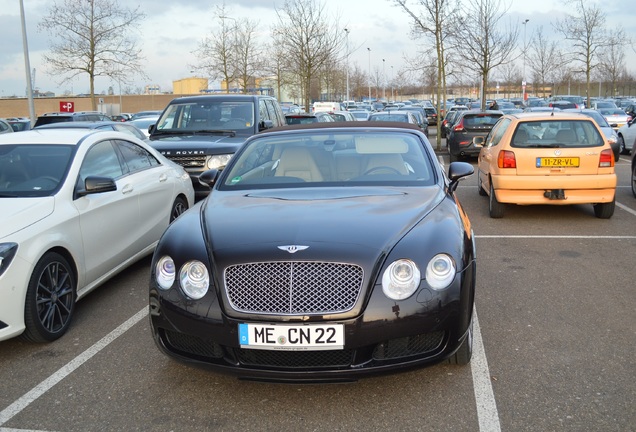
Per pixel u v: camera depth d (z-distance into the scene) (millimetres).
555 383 3551
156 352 4160
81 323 4762
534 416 3188
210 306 3225
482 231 7863
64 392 3598
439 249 3322
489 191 9016
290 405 3377
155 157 6703
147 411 3350
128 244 5625
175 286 3369
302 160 4613
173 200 6715
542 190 8148
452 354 3324
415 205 3814
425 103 58531
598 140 8086
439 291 3236
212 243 3406
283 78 40000
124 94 69312
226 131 9867
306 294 3141
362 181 4375
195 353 3373
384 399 3410
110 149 5746
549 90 75812
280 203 3918
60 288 4512
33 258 4152
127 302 5242
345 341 3109
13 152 5125
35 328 4195
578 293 5234
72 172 4957
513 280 5648
